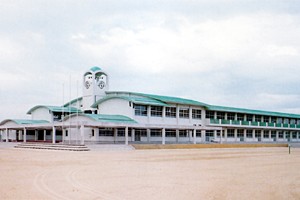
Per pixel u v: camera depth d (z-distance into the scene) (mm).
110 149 48750
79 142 56875
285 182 22328
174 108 67375
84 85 66875
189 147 59875
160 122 64062
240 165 32156
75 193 17031
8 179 20969
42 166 27859
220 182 21578
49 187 18484
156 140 63219
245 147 70500
